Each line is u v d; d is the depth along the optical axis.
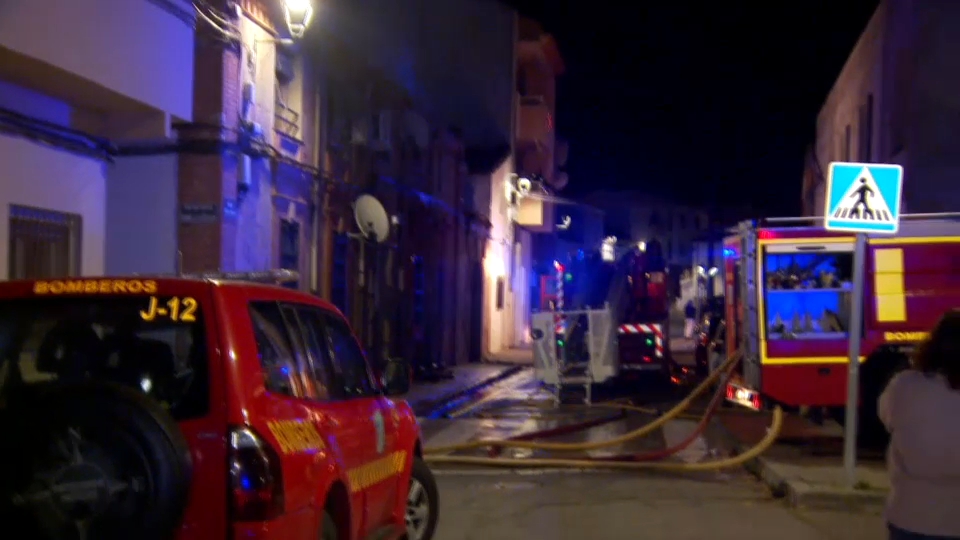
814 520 9.18
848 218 9.80
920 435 4.13
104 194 12.37
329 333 6.11
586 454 13.27
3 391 4.56
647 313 23.02
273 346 5.02
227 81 14.12
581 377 19.45
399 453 6.86
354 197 19.92
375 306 21.22
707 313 24.69
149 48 11.48
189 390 4.33
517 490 10.80
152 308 4.58
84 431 3.94
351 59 19.62
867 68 24.28
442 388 21.72
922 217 12.49
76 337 4.60
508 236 38.47
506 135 33.97
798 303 12.30
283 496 4.33
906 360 12.03
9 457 3.95
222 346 4.42
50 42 9.79
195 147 13.90
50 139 11.14
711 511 9.66
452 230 28.89
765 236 12.34
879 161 22.34
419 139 24.72
